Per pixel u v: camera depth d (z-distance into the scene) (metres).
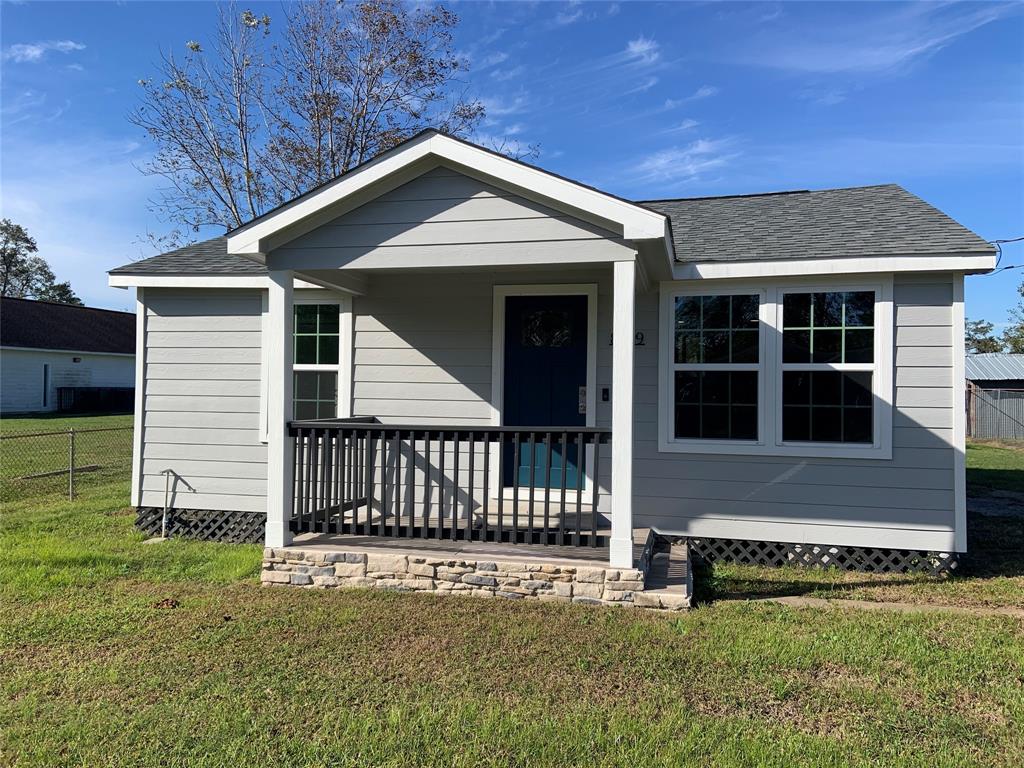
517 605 4.76
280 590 5.16
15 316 29.97
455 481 5.36
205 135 18.20
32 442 17.23
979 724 3.03
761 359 6.18
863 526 5.92
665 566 5.47
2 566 5.72
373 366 7.05
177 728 2.93
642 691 3.35
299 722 3.00
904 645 3.97
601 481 6.54
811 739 2.86
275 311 5.44
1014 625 4.41
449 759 2.69
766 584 5.50
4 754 2.72
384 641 4.04
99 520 8.05
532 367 6.75
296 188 19.08
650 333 6.44
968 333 44.16
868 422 5.93
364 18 18.14
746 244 6.38
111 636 4.10
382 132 18.94
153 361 7.47
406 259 5.20
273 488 5.44
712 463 6.27
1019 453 17.31
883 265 5.64
